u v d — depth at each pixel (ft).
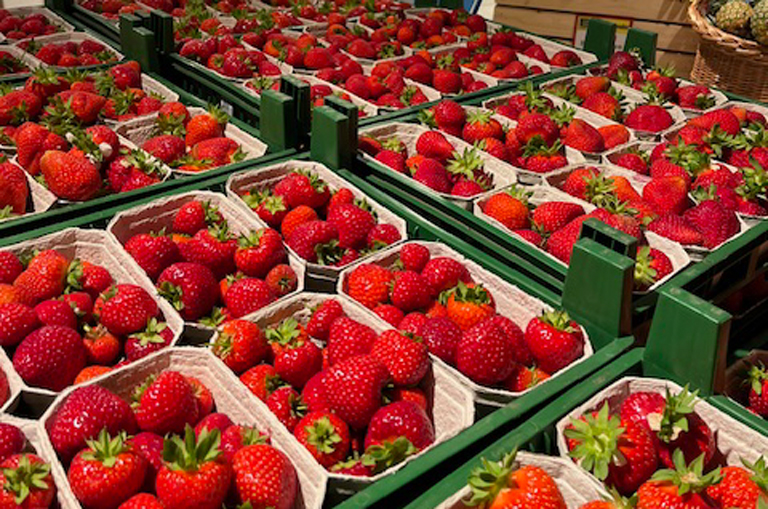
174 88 3.02
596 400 1.50
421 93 3.14
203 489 1.17
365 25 4.00
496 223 2.13
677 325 1.56
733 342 2.33
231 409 1.50
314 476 1.32
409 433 1.39
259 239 1.88
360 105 3.05
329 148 2.39
